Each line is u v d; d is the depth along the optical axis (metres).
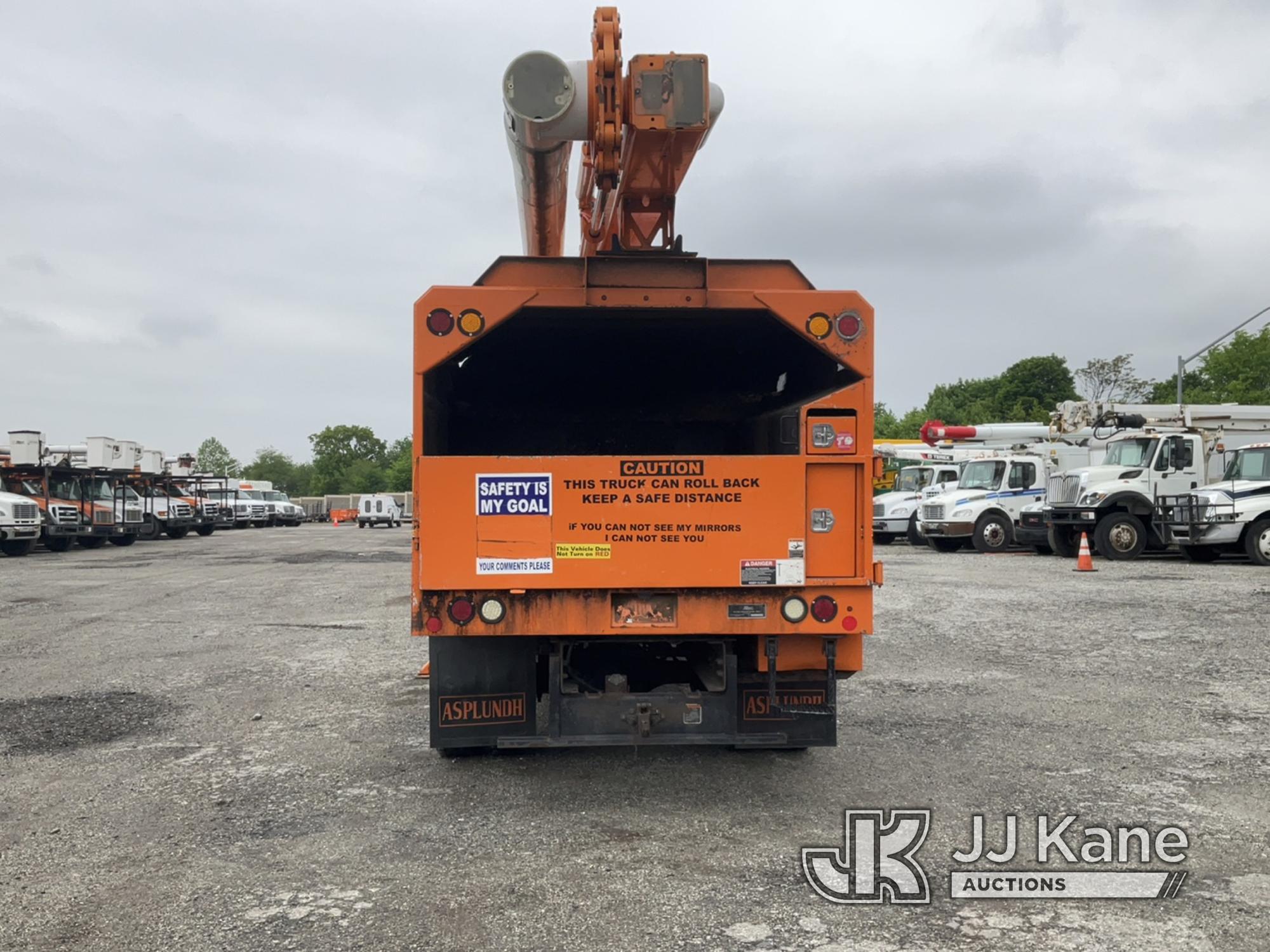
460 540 4.71
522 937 3.40
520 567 4.72
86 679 8.09
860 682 7.73
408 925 3.50
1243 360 68.38
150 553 26.53
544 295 4.78
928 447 30.91
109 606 13.24
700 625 4.78
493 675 5.03
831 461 4.80
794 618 4.79
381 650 9.51
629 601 4.77
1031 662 8.51
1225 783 5.12
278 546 30.02
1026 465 23.69
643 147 5.59
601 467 4.74
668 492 4.75
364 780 5.30
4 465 26.77
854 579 4.79
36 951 3.31
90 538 29.30
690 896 3.75
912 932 3.44
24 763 5.64
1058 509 20.28
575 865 4.07
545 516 4.73
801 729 4.91
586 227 7.29
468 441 6.75
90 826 4.58
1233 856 4.14
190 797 5.02
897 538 31.33
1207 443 19.97
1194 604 11.91
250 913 3.61
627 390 6.89
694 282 4.84
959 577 15.91
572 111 5.50
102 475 29.50
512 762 5.64
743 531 4.77
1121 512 19.34
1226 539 17.45
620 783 5.23
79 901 3.72
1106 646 9.25
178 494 36.94
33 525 24.77
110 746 6.01
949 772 5.36
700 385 6.89
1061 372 82.31
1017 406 80.69
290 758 5.74
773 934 3.43
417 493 4.71
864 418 4.83
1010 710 6.79
